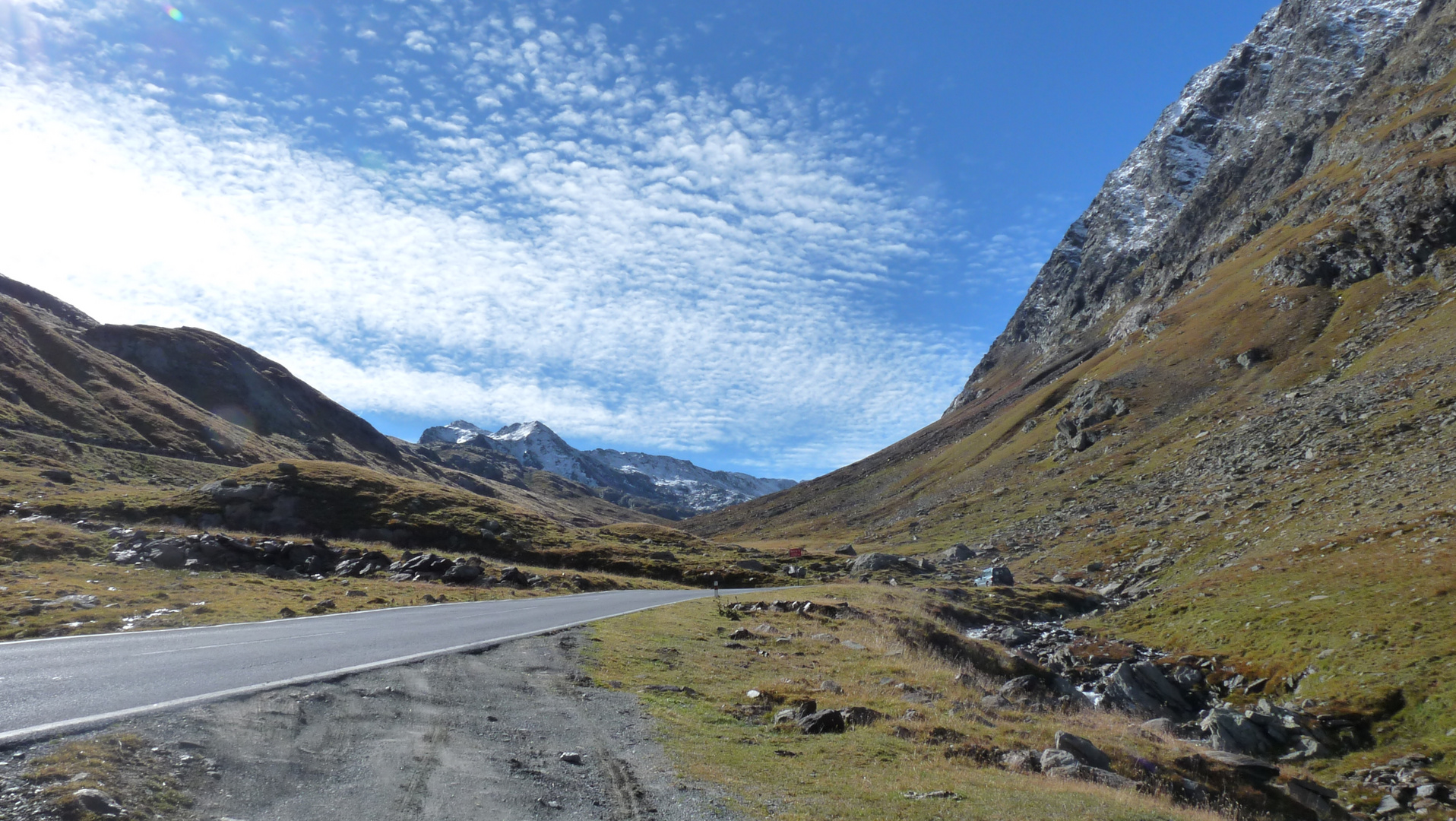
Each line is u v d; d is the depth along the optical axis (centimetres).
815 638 2753
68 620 1903
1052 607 5375
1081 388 14012
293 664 1430
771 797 1054
